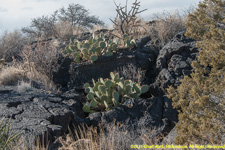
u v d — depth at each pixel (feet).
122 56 34.88
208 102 14.35
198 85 15.62
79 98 31.40
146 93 31.24
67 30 57.62
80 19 79.66
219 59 14.78
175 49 32.65
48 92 31.40
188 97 16.22
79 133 23.77
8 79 34.68
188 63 30.99
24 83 33.04
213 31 15.17
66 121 24.00
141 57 35.17
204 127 14.28
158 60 33.12
